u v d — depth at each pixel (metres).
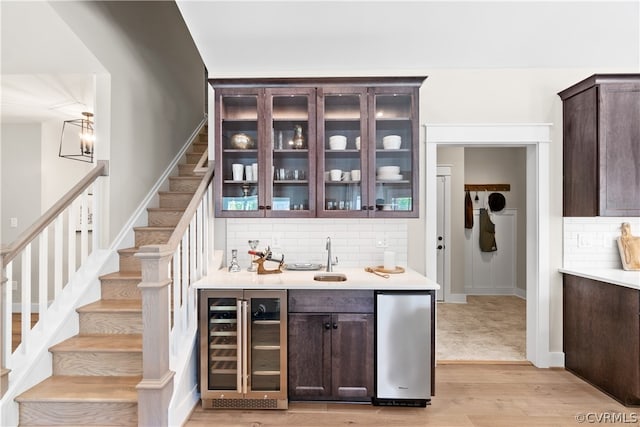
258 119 2.74
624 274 2.72
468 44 2.70
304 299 2.43
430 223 3.03
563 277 3.05
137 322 2.56
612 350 2.54
